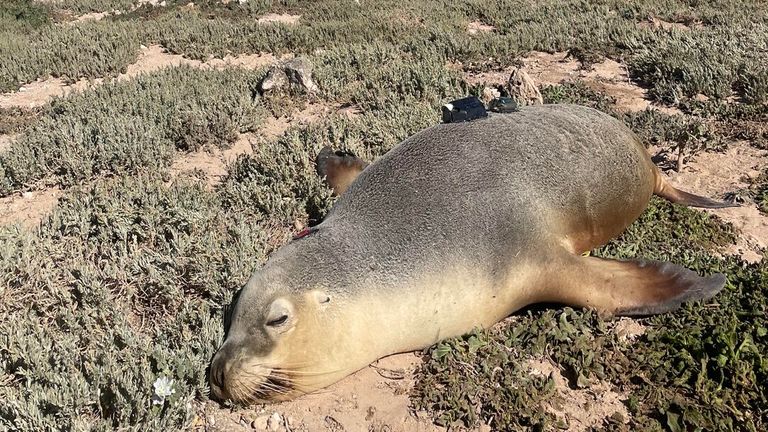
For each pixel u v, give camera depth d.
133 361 1.96
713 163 2.80
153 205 2.52
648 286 2.06
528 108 2.35
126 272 2.24
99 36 5.08
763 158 2.80
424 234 1.97
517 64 3.89
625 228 2.37
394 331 1.94
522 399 1.88
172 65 4.20
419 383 1.94
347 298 1.89
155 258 2.28
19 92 4.03
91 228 2.47
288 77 3.55
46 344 2.03
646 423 1.83
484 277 1.99
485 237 2.00
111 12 6.72
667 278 2.07
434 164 2.09
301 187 2.59
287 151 2.84
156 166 2.90
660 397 1.87
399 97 3.38
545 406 1.88
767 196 2.55
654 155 2.87
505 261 2.01
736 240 2.37
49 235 2.42
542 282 2.07
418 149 2.14
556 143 2.20
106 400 1.88
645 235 2.37
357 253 1.93
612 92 3.45
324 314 1.87
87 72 4.28
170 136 3.13
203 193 2.64
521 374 1.94
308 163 2.69
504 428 1.84
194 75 3.92
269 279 1.90
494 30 4.95
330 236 1.96
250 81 3.77
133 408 1.85
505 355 1.97
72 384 1.87
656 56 3.65
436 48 4.18
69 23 6.16
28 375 1.93
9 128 3.35
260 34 4.97
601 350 1.97
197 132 3.11
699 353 1.94
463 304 1.98
